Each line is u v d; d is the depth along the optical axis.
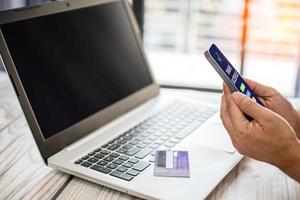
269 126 0.59
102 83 0.90
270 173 0.72
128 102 0.94
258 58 1.84
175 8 2.09
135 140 0.80
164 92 1.09
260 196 0.65
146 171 0.68
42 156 0.72
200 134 0.83
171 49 2.00
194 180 0.66
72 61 0.84
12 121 0.91
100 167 0.69
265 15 1.86
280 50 1.90
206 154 0.75
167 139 0.80
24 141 0.83
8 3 1.20
